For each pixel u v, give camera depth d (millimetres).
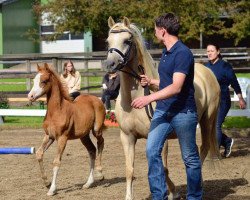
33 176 9273
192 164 6250
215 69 10109
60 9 23250
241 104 10328
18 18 39000
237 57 22562
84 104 8625
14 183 8734
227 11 22828
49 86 8102
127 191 6965
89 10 22438
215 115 8242
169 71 6078
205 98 7879
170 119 6195
